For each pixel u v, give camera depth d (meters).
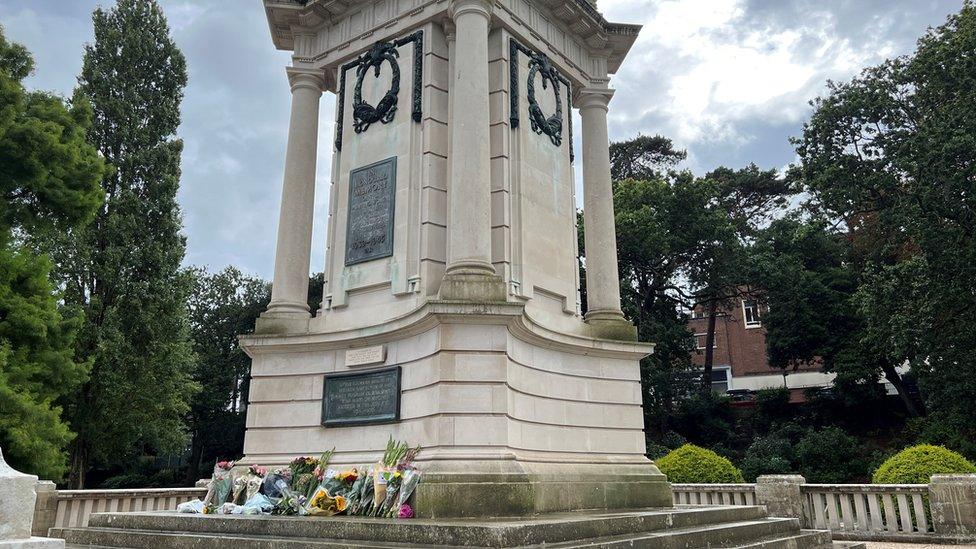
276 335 14.27
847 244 45.81
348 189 15.13
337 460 12.94
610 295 15.95
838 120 35.69
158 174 37.03
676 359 47.31
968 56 30.77
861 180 34.84
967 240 30.56
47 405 22.77
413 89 14.58
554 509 11.84
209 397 53.31
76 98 36.00
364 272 14.30
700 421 46.66
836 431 37.25
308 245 15.74
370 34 15.84
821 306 45.62
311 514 10.88
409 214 13.87
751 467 35.94
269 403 14.11
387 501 10.67
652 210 43.25
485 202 12.97
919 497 15.25
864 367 42.69
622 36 17.73
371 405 12.93
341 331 13.63
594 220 16.56
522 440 12.45
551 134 15.73
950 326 31.41
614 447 14.44
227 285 57.62
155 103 37.94
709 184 44.12
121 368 33.91
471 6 13.92
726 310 56.84
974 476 14.52
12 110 22.28
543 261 14.72
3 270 24.03
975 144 29.14
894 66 34.84
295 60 16.69
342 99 15.98
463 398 11.54
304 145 16.12
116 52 37.81
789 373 59.53
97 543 10.77
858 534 15.66
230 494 12.80
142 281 35.12
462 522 9.06
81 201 24.20
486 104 13.54
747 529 10.77
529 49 15.75
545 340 13.38
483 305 11.80
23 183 22.88
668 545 9.12
